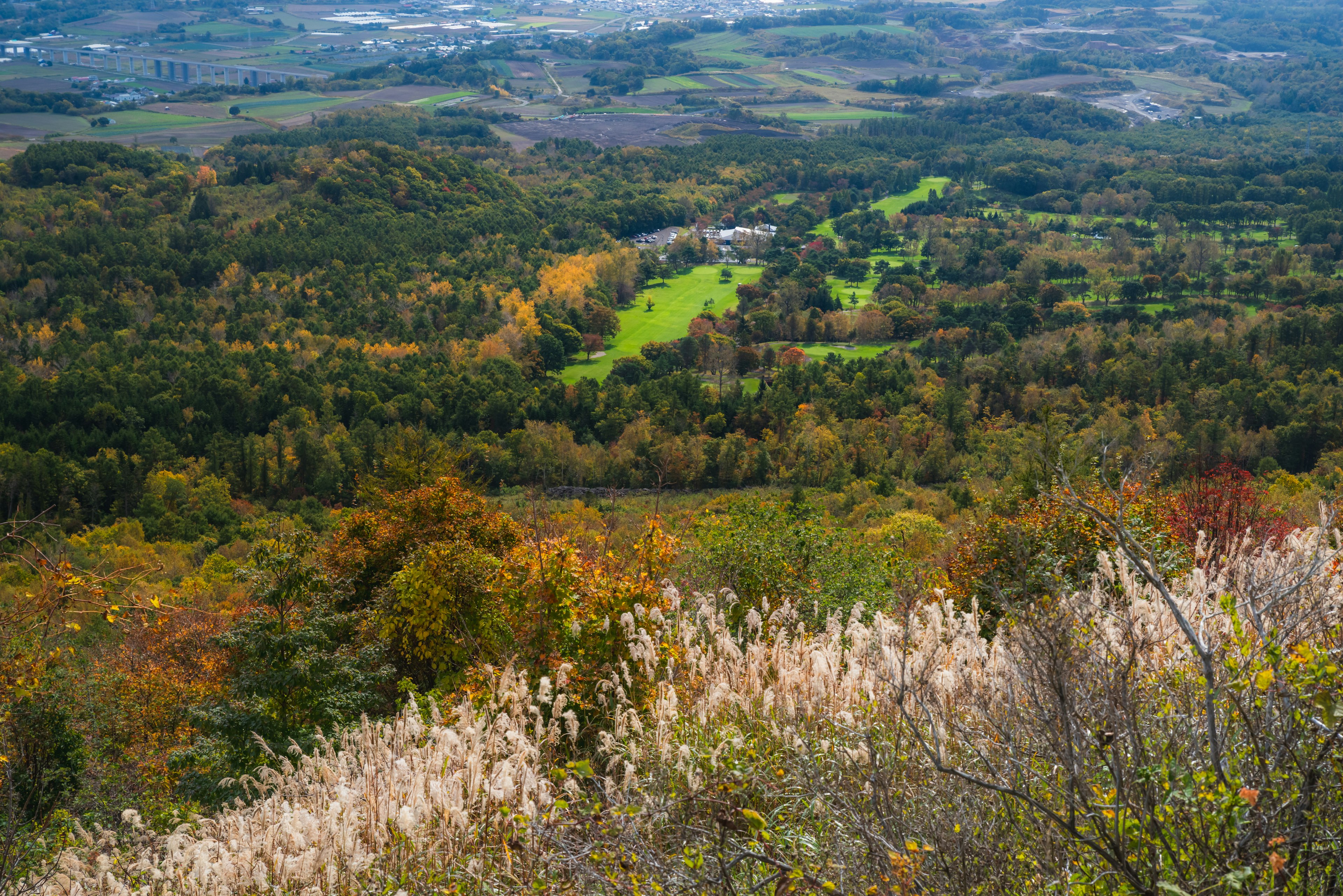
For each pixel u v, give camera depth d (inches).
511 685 297.3
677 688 309.6
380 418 3976.4
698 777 220.2
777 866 146.6
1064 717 130.6
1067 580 166.6
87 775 425.7
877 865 142.8
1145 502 423.2
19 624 377.4
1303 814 114.0
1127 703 135.0
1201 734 146.1
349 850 237.8
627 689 329.1
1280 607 158.7
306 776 296.5
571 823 190.9
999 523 427.5
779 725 260.8
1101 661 154.4
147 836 296.2
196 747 387.2
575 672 335.3
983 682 222.5
